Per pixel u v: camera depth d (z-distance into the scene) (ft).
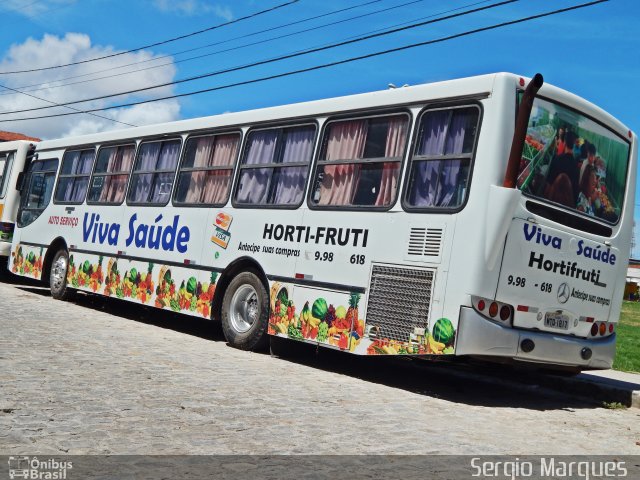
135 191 44.47
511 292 26.63
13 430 18.04
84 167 50.29
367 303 29.22
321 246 31.68
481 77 27.30
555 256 27.89
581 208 29.17
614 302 30.55
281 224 33.88
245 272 35.53
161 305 40.45
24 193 56.59
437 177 27.96
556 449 20.92
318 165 32.94
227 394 24.18
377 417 22.80
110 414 20.30
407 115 29.66
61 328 36.68
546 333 27.84
